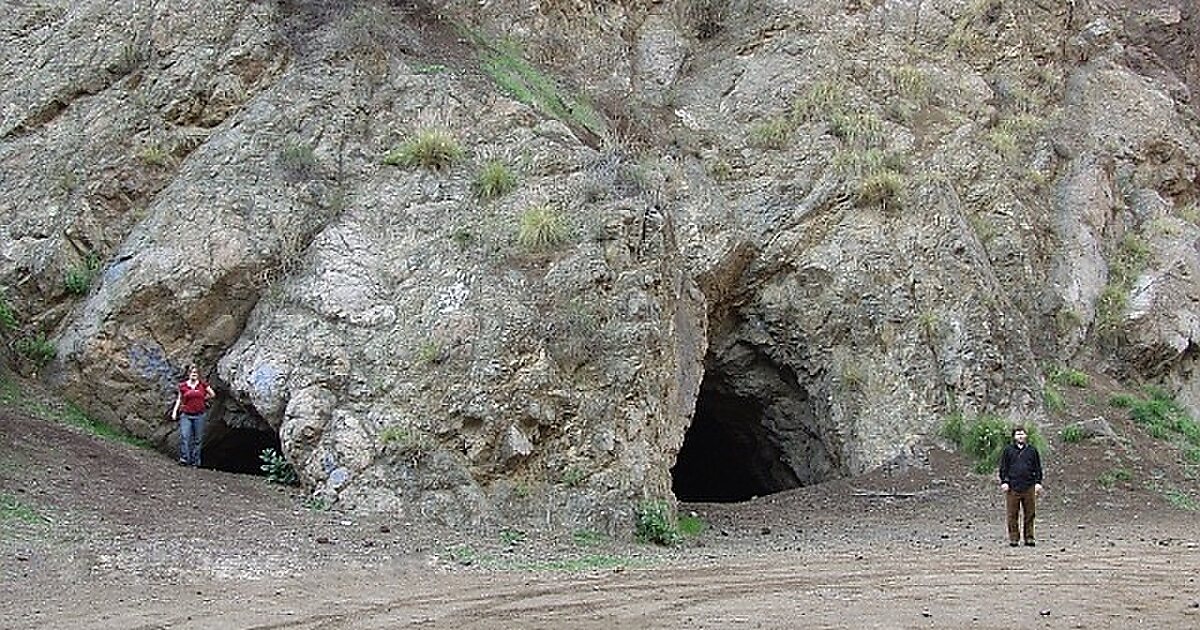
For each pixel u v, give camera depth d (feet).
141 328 52.19
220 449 54.34
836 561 40.60
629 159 62.44
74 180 57.21
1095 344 80.12
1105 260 83.66
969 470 64.75
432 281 51.55
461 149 58.03
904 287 70.95
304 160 56.59
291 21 63.82
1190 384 82.12
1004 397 68.85
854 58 85.56
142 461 47.09
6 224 55.67
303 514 43.01
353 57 62.23
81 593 29.45
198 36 61.98
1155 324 80.69
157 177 58.03
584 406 49.01
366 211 55.16
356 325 50.19
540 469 47.39
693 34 86.58
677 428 55.06
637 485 48.08
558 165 57.67
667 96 79.51
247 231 53.88
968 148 81.92
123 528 36.81
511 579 34.53
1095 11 105.70
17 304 53.78
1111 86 96.02
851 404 68.54
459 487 45.39
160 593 30.07
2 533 33.91
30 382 51.65
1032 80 92.12
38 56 61.82
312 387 48.21
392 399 47.55
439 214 54.75
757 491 79.05
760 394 73.41
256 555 35.27
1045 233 82.33
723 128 78.64
